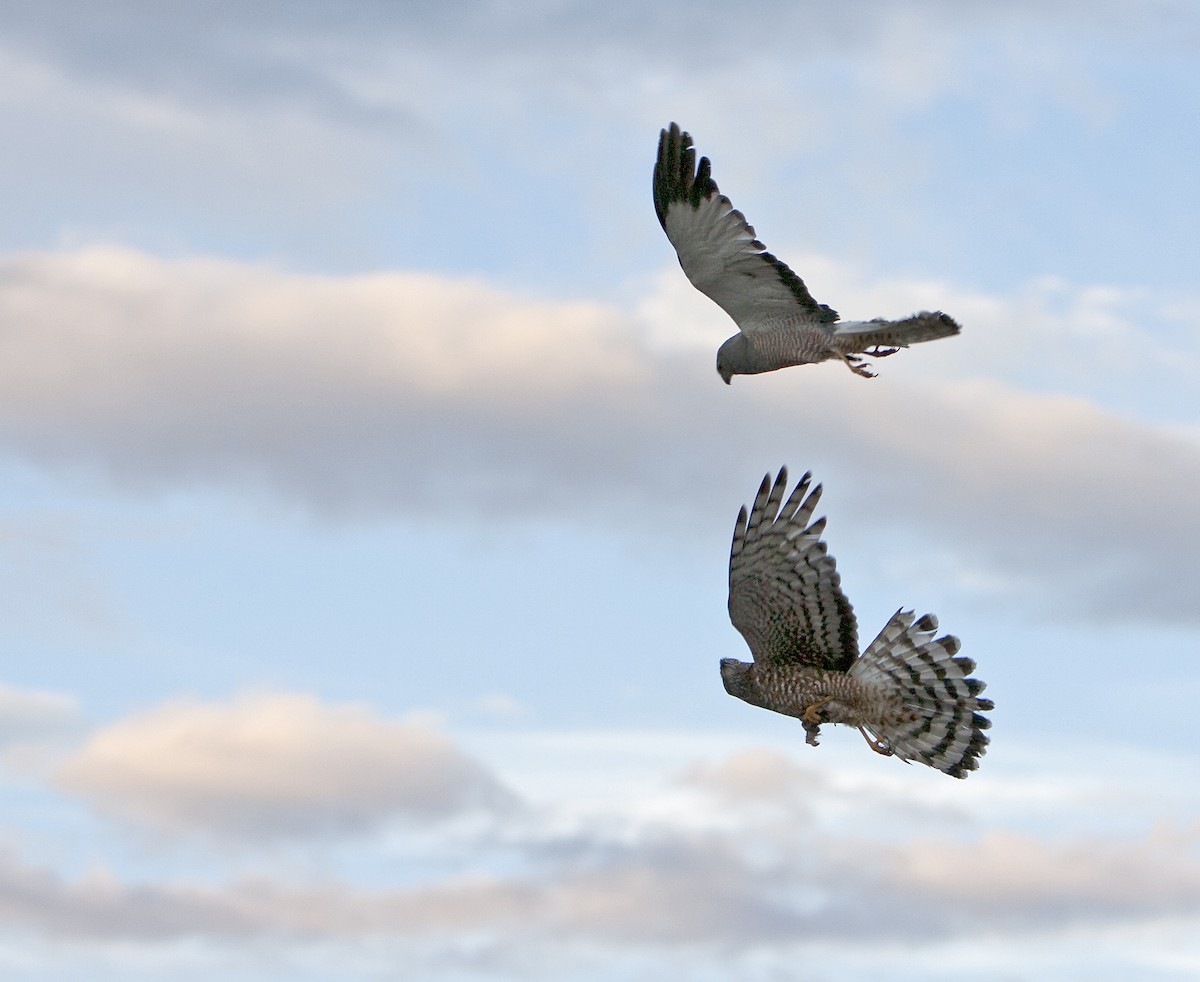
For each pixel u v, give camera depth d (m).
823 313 18.14
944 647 14.89
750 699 15.60
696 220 18.45
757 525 15.43
